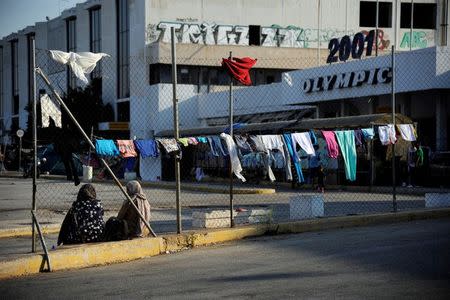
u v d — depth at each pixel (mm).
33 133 9211
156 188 29828
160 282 7875
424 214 14227
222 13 48188
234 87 47281
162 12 46750
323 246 10438
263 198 21938
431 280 7508
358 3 50562
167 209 17594
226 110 41844
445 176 23578
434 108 27219
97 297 7113
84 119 48062
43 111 9352
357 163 25656
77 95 48125
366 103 30297
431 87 25484
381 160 24844
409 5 50188
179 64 45844
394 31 49500
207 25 47812
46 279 8328
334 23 50344
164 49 44812
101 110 49312
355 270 8242
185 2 47281
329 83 30875
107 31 52312
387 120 22734
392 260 8883
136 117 46750
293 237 11836
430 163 24297
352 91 29578
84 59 9641
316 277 7836
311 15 49938
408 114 28359
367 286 7246
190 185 28922
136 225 10633
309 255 9578
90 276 8484
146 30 46281
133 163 31859
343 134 14344
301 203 13797
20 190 27141
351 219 13219
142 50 46625
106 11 52344
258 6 49031
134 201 10648
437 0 49406
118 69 51062
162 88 44281
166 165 34781
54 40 63625
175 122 11016
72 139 13258
